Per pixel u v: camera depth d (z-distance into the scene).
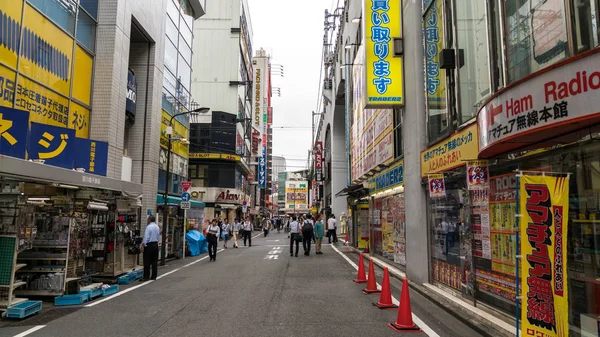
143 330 6.34
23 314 7.07
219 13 41.91
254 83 62.91
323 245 25.14
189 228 22.03
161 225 17.47
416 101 10.55
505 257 6.45
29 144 8.66
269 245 26.06
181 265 15.57
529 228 4.56
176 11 21.73
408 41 11.27
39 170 7.27
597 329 4.64
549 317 4.31
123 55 14.57
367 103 11.50
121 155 14.40
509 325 5.98
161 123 18.94
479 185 6.62
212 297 8.98
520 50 6.25
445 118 9.27
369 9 11.77
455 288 8.41
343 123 37.59
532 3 5.90
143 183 16.73
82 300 8.45
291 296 8.97
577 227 4.98
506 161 6.34
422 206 10.16
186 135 24.17
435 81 9.96
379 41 11.69
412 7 10.94
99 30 13.86
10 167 6.55
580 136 4.61
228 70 41.12
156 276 11.90
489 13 7.14
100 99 13.50
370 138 17.31
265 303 8.24
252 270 13.42
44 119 10.79
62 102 11.68
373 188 17.06
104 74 13.62
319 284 10.57
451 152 8.30
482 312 6.85
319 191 53.94
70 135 9.05
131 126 17.09
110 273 10.98
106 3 14.02
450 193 8.80
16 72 9.57
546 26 5.57
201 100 40.53
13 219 7.48
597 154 4.64
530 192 4.57
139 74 17.45
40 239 8.63
